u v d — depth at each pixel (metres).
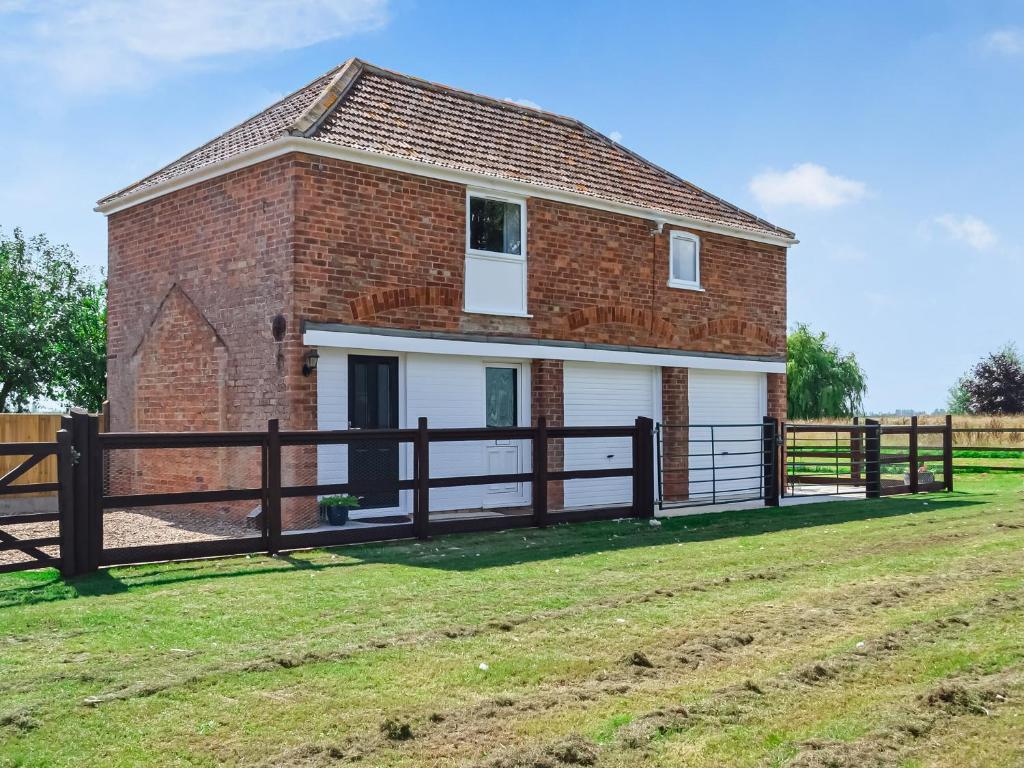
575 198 15.98
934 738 5.00
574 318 16.08
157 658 6.33
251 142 14.30
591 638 6.92
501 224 15.23
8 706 5.40
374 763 4.66
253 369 13.39
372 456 13.68
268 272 13.17
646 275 17.28
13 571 9.25
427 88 16.67
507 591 8.52
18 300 27.02
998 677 5.99
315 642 6.75
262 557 10.34
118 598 8.20
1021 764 4.66
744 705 5.48
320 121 13.59
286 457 12.78
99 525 9.48
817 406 57.34
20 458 15.07
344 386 13.41
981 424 39.38
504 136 16.69
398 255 13.79
